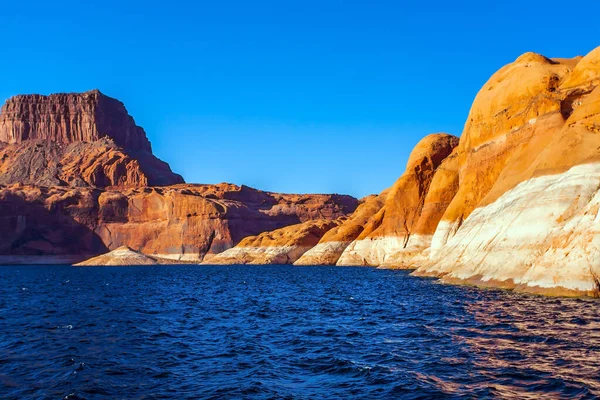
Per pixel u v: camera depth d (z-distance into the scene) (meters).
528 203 45.16
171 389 17.23
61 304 45.78
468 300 37.22
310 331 28.23
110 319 34.69
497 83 73.69
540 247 41.09
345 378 18.00
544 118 58.34
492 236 49.41
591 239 35.59
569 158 44.28
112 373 19.41
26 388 17.66
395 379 17.42
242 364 20.53
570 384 15.78
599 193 37.28
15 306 44.22
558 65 65.12
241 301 47.53
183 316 36.28
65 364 20.95
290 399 15.84
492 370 17.83
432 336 24.78
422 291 47.28
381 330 27.50
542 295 36.44
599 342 21.33
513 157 59.59
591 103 46.25
